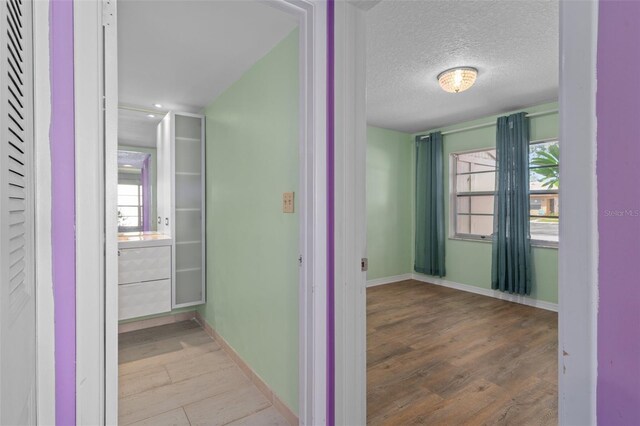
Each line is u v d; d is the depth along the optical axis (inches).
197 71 92.1
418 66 104.4
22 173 23.7
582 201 20.0
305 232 54.1
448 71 106.7
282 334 74.2
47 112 29.1
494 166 172.2
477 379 87.5
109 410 34.4
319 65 51.6
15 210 21.4
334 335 52.7
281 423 71.0
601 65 19.2
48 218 29.4
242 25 69.9
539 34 84.7
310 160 52.6
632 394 18.2
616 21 18.7
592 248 19.6
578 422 20.3
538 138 148.7
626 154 18.3
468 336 116.4
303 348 54.9
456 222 189.8
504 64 103.0
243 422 71.2
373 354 102.0
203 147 126.0
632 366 18.2
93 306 32.9
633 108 18.0
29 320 25.4
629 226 18.2
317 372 52.5
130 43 77.4
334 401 52.7
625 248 18.4
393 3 71.6
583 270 20.0
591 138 19.6
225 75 94.7
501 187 158.6
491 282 165.8
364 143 55.2
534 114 146.9
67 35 31.6
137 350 105.8
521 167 151.3
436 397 79.3
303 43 53.3
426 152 196.4
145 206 146.2
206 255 126.0
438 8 73.6
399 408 74.9
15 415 20.2
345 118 52.8
